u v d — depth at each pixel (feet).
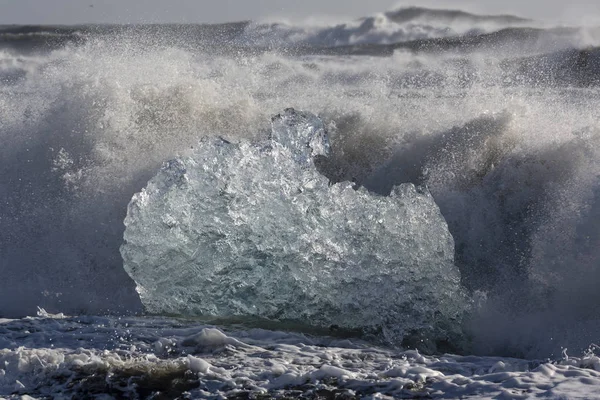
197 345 68.80
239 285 83.92
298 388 58.29
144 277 85.15
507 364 63.77
